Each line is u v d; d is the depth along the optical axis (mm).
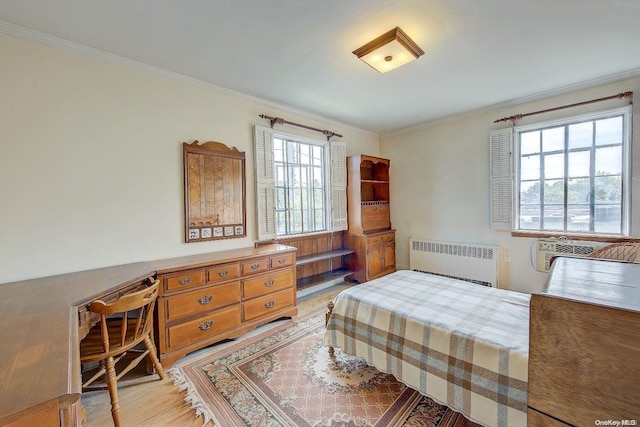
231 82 2721
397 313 1741
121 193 2242
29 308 1287
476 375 1360
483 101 3289
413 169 4410
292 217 3652
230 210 2910
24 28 1809
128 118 2277
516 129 3350
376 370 2012
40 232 1901
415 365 1591
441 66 2430
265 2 1615
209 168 2752
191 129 2646
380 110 3582
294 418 1552
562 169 3115
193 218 2633
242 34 1936
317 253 3887
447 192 4027
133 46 2068
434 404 1659
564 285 920
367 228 4215
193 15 1727
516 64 2406
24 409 602
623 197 2738
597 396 661
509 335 1419
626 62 2391
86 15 1702
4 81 1783
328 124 4027
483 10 1706
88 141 2090
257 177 3119
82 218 2064
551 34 1971
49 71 1935
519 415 1215
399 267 4625
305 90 2922
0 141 1771
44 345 911
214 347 2344
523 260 3357
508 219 3412
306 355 2219
